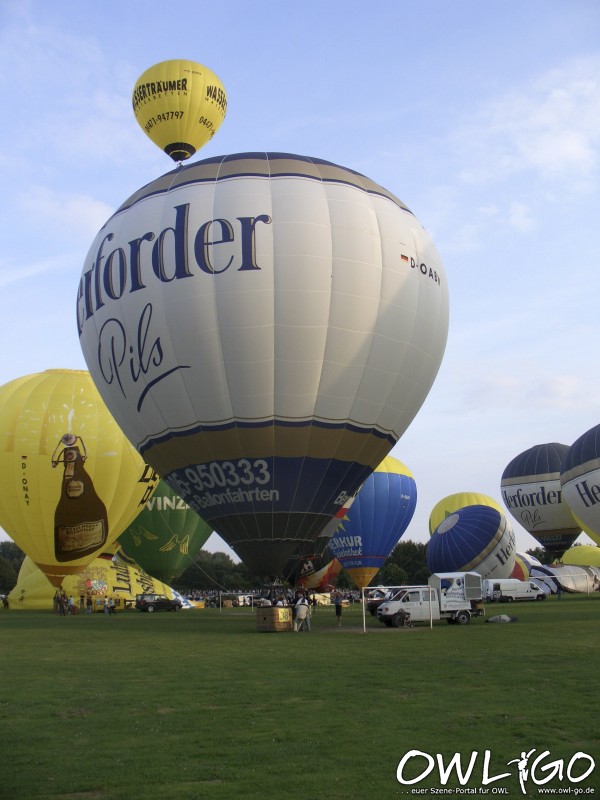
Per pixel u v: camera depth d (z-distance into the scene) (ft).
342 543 165.78
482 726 34.88
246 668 53.93
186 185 87.66
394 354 87.15
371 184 92.79
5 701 41.96
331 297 83.46
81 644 74.28
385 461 169.48
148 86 104.83
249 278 82.12
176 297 83.10
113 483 132.98
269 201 85.10
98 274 89.71
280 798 26.23
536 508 228.43
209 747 32.14
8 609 170.19
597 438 169.99
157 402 85.30
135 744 32.78
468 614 98.78
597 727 34.60
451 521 164.55
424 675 49.08
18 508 129.18
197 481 85.97
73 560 131.54
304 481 84.58
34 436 129.39
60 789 27.25
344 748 31.81
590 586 211.82
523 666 52.65
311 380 83.20
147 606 161.89
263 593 109.60
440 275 95.09
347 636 80.28
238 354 82.02
